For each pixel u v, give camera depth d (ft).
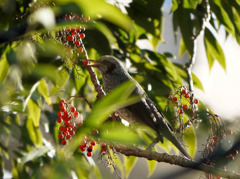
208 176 21.02
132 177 58.49
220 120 21.06
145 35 37.11
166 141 33.55
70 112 19.98
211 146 20.88
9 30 7.92
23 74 14.52
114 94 7.04
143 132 31.99
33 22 7.16
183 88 23.20
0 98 8.97
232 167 19.93
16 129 33.71
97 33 30.25
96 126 7.40
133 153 19.61
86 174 11.50
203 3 36.96
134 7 36.04
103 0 6.90
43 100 33.17
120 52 35.06
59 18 7.94
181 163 19.86
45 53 9.00
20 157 34.09
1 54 20.45
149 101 28.40
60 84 11.79
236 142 19.95
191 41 37.78
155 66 34.88
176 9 37.50
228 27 39.60
